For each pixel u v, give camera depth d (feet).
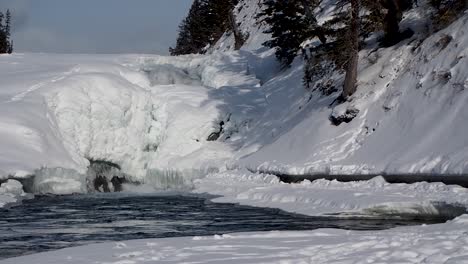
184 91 130.41
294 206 62.23
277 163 91.04
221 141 120.47
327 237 36.63
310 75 111.55
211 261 28.12
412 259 26.17
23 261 30.09
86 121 109.60
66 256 31.32
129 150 116.88
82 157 106.01
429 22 91.71
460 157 59.36
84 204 79.30
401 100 80.33
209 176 104.27
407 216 52.70
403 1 101.40
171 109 123.65
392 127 78.07
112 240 43.27
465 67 71.67
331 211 55.72
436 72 76.69
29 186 87.66
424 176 62.44
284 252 30.55
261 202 69.10
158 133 123.65
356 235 37.06
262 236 37.96
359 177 72.74
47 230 50.03
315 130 91.61
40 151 92.38
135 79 131.34
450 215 49.49
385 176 68.54
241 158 107.14
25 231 49.34
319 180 74.13
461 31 78.02
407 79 82.53
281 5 127.03
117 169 117.80
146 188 118.62
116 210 70.23
